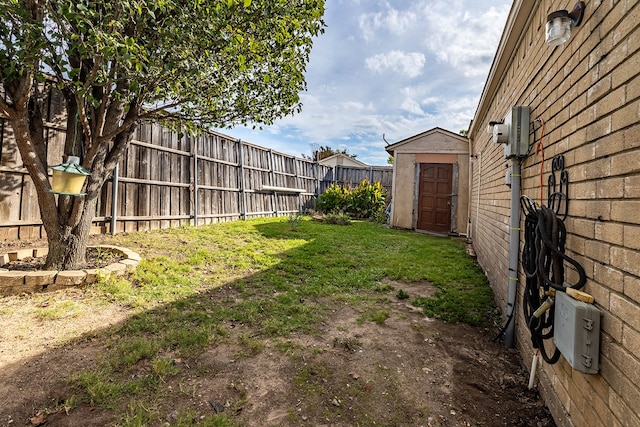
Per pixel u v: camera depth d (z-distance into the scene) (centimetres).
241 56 260
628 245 114
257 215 866
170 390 176
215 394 176
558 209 182
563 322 146
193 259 415
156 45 264
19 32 222
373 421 165
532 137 237
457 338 268
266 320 272
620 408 115
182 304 287
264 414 165
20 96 257
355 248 595
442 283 412
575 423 149
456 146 904
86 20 208
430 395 190
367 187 1127
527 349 224
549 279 168
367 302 335
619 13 122
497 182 376
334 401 179
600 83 137
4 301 260
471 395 193
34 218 391
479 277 443
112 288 295
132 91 254
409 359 229
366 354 232
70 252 316
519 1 237
